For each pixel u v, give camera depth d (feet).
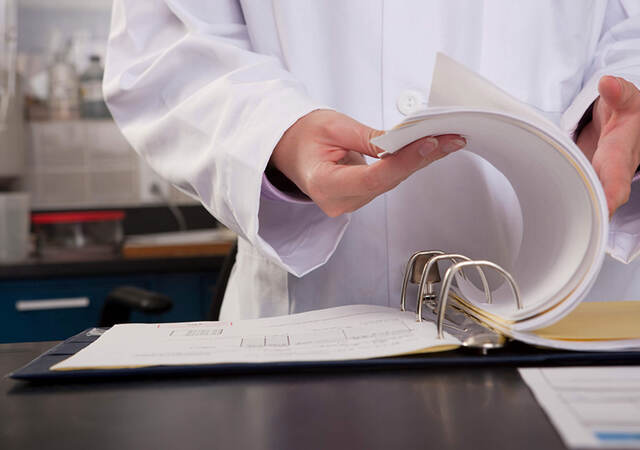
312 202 1.95
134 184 8.64
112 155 8.57
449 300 1.84
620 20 2.57
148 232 8.67
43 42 8.41
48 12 8.38
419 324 1.63
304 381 1.31
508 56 2.31
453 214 2.23
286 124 1.76
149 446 1.00
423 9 2.25
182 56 2.19
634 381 1.22
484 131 1.49
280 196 1.92
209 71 2.21
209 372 1.37
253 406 1.17
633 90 1.62
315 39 2.28
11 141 7.81
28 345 1.89
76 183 8.52
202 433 1.05
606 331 1.48
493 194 2.24
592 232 1.42
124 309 4.14
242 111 1.92
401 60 2.26
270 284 2.37
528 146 1.47
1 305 5.78
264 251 1.87
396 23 2.25
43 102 8.41
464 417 1.09
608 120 1.84
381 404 1.16
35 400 1.23
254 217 1.82
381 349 1.41
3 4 7.09
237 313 2.49
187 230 8.77
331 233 2.02
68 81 8.39
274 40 2.32
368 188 1.56
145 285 6.04
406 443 0.99
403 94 2.23
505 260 2.24
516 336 1.40
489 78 2.33
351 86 2.28
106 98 2.34
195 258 6.05
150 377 1.37
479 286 2.07
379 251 2.26
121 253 6.95
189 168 2.05
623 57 2.32
